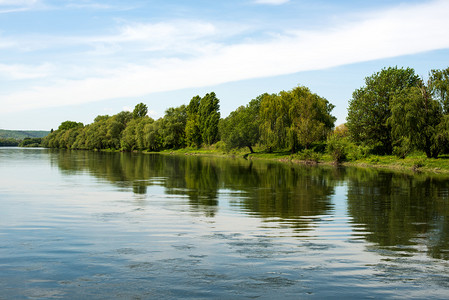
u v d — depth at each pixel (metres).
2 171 42.44
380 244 11.64
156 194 24.05
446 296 7.52
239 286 7.86
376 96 63.97
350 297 7.40
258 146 90.31
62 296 7.29
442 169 45.81
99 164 57.06
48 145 198.88
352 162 61.31
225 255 10.07
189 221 15.12
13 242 11.30
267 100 79.69
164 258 9.73
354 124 65.50
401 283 8.18
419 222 15.49
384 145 65.50
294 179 35.44
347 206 19.77
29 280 8.09
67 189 26.17
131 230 13.20
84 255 9.94
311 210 18.39
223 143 101.19
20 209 17.73
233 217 16.23
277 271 8.82
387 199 22.52
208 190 26.53
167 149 132.00
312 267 9.16
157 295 7.37
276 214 17.17
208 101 120.50
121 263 9.27
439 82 52.41
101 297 7.26
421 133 52.16
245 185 29.95
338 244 11.55
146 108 157.00
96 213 16.77
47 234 12.43
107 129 148.50
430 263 9.64
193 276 8.41
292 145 74.06
